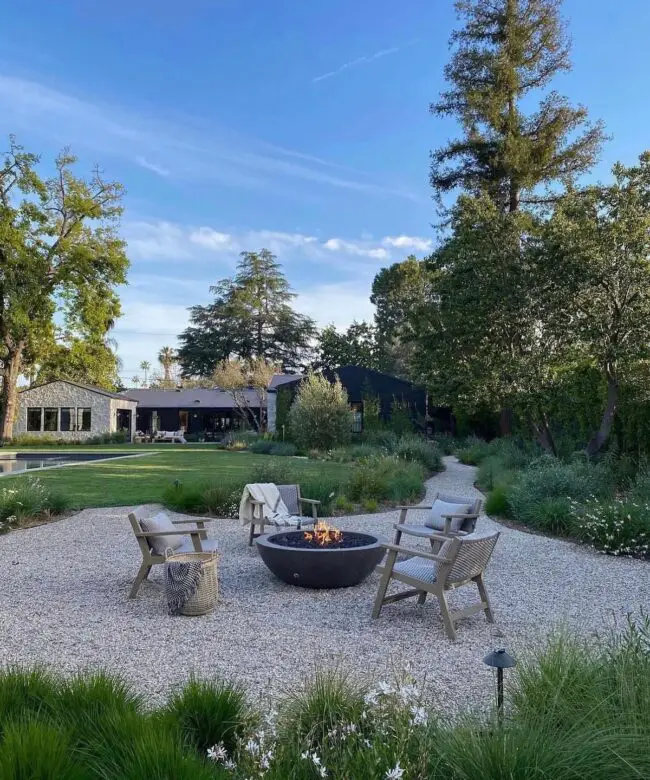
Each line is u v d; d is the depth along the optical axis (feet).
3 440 118.83
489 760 7.21
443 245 77.41
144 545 19.03
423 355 62.34
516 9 80.23
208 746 8.95
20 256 107.24
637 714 8.19
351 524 32.53
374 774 7.00
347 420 90.63
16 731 7.62
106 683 9.85
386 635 15.67
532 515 31.09
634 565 23.41
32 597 18.95
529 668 10.16
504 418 84.28
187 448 111.14
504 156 79.51
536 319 49.93
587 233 45.01
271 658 13.91
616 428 49.21
